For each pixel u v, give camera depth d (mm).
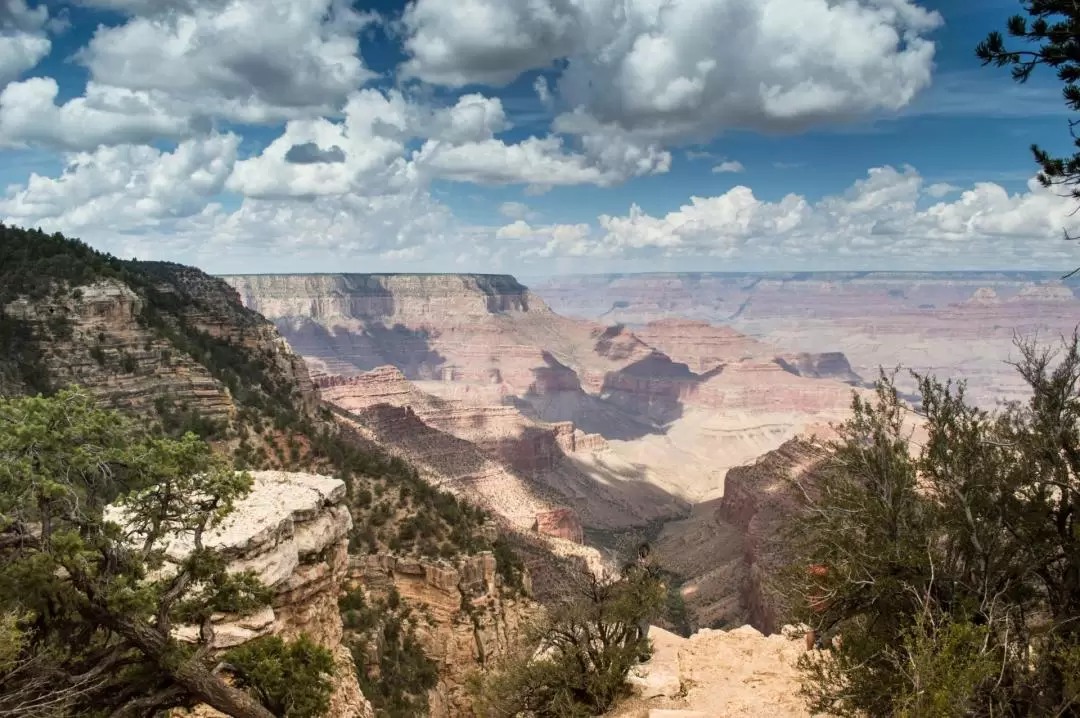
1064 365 19031
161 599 19094
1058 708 15789
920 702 15094
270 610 23562
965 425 20359
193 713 21812
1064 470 18219
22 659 16875
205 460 20328
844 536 20812
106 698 18172
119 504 19000
